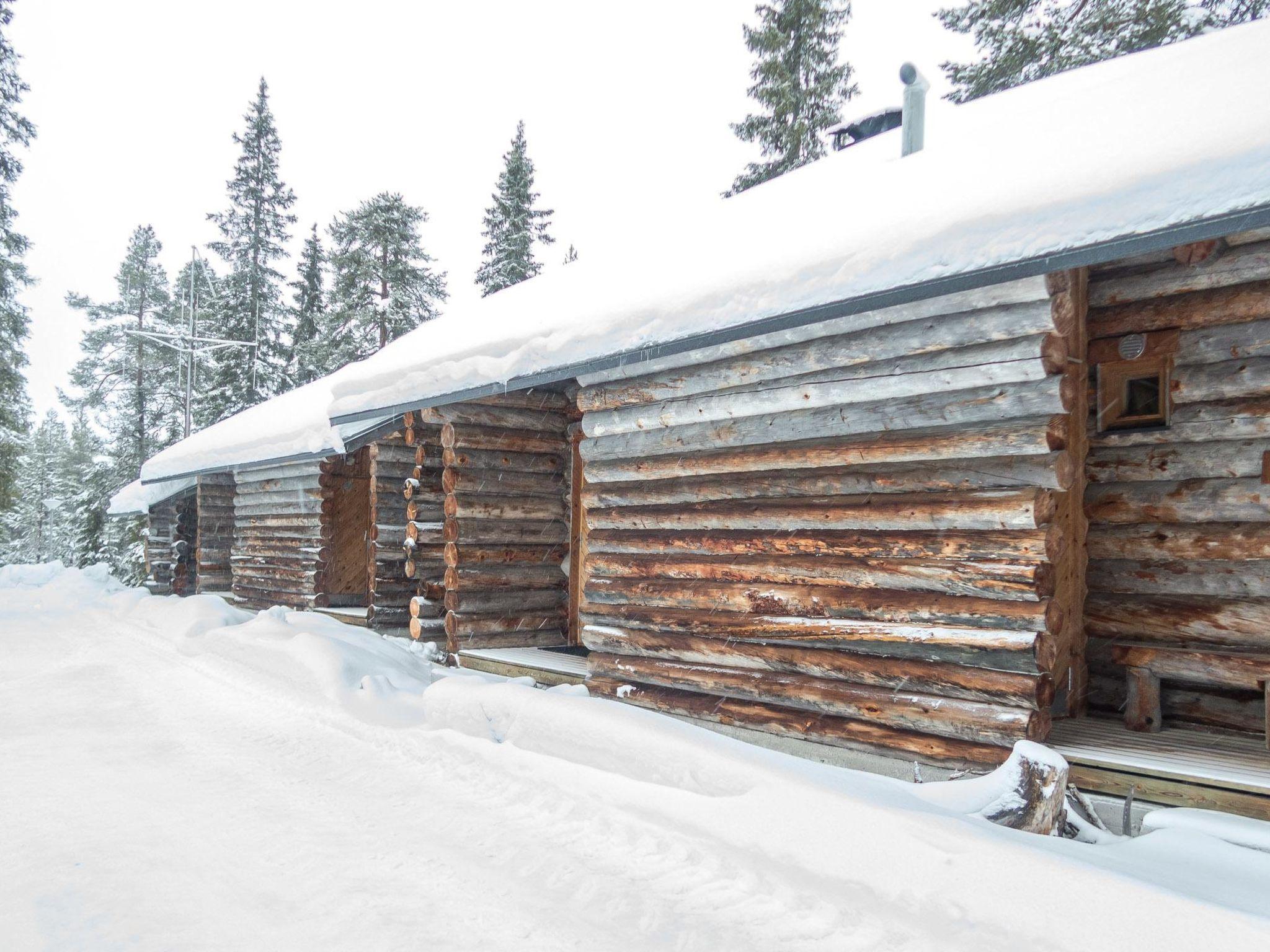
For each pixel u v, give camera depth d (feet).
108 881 11.10
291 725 20.02
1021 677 13.82
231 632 29.81
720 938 9.36
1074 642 15.92
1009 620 13.91
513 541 28.14
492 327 24.79
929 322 14.64
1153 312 15.74
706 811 12.41
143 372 120.57
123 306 147.95
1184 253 14.93
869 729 15.61
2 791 15.10
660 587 19.88
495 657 25.96
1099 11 60.13
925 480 15.12
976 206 12.61
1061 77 22.17
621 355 17.95
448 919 9.97
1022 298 13.42
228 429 49.80
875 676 15.60
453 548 27.09
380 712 20.10
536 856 11.82
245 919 9.99
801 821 11.42
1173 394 15.51
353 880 11.08
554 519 29.12
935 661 14.96
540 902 10.35
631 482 21.04
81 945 9.36
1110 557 16.16
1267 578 14.38
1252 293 14.73
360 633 29.63
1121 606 15.85
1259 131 10.08
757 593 17.72
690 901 10.31
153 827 13.17
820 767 13.57
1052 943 8.51
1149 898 8.57
